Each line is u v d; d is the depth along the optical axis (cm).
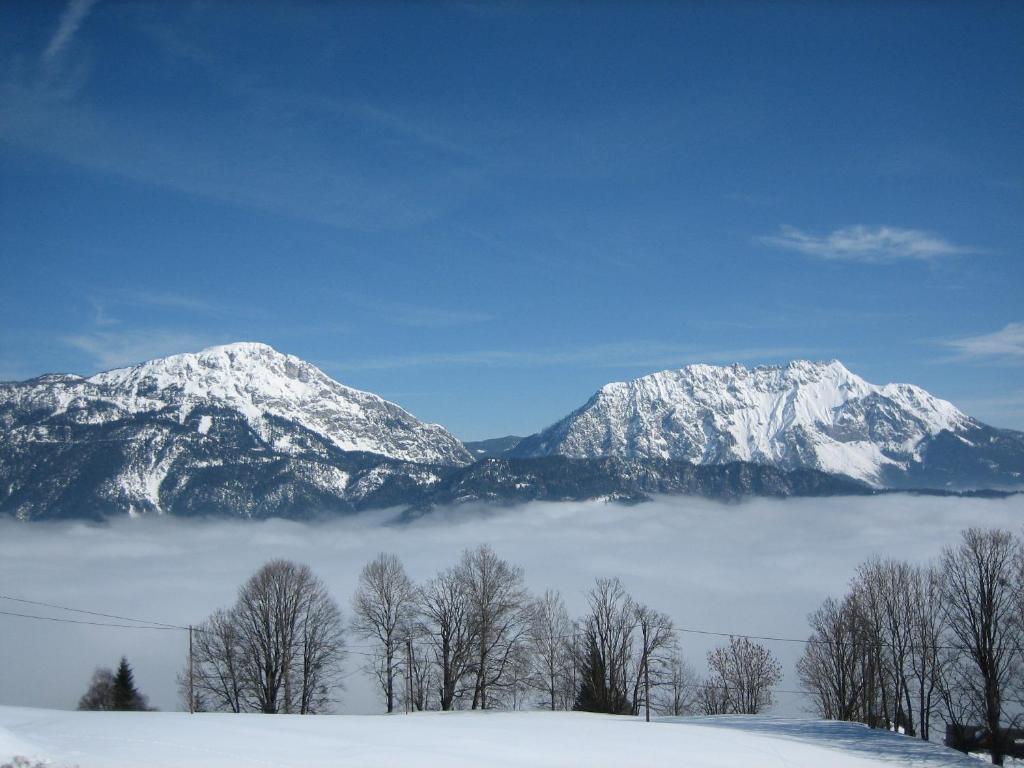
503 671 10956
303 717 8331
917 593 9269
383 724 7688
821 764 5847
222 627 10931
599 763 5719
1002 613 8050
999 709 7806
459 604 11244
